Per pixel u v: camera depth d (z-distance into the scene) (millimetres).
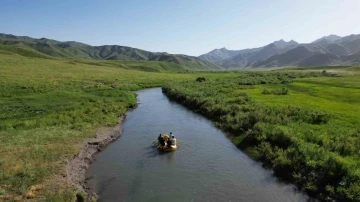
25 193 18406
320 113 36781
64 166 23422
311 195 20062
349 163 21000
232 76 133250
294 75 115125
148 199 19938
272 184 22281
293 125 32969
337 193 18812
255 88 74000
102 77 98812
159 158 28109
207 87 77312
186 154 29234
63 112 42438
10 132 31891
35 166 22703
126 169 25375
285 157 24641
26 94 58000
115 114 45469
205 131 38344
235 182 22641
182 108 56656
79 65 143250
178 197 20203
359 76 94625
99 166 26141
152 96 75312
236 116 39688
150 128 40156
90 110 44375
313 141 27125
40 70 99750
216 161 27203
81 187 21281
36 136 30375
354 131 29359
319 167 21703
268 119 35594
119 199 19984
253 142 30875
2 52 153625
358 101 49469
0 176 20047
